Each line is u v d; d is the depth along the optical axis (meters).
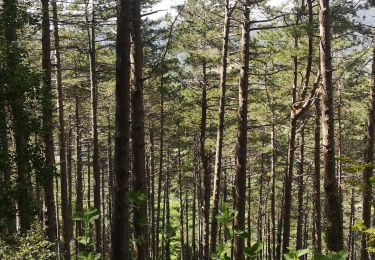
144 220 5.38
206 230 17.61
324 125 9.24
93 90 17.44
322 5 9.24
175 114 22.27
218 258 4.35
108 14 17.05
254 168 30.34
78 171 23.78
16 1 10.55
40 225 11.63
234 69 16.38
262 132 22.64
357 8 12.91
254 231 37.66
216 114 22.06
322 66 9.31
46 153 11.57
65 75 20.66
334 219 8.98
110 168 25.53
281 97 17.75
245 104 11.71
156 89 21.02
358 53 14.45
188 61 17.61
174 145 28.30
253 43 14.90
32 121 10.31
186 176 32.44
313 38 13.24
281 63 16.38
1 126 9.75
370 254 13.36
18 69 10.16
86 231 4.63
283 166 24.02
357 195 27.09
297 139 22.83
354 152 24.98
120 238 5.72
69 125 26.77
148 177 28.75
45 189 13.17
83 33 18.53
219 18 15.74
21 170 10.45
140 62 7.42
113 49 19.77
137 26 7.35
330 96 9.21
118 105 5.64
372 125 12.76
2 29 10.20
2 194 9.73
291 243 34.12
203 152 19.14
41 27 13.21
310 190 28.44
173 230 5.34
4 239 9.80
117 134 5.69
